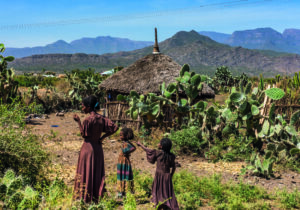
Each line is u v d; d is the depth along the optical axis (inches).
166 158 193.2
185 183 250.4
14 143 201.6
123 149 212.4
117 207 193.0
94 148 193.8
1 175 190.1
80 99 697.0
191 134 373.4
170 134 407.2
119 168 213.2
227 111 385.4
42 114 581.9
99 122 194.9
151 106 428.1
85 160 191.2
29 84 1025.5
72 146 357.1
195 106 406.9
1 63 539.2
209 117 388.5
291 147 336.5
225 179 277.6
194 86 413.4
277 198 234.5
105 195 194.4
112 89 514.9
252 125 374.9
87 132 191.0
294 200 227.9
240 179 274.5
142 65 537.6
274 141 354.6
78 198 188.1
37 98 610.5
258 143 376.8
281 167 323.3
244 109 367.9
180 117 431.2
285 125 358.9
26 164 203.8
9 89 527.8
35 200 158.9
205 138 381.4
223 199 227.6
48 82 1085.8
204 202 223.3
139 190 218.8
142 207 198.8
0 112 211.0
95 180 193.0
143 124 455.5
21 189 170.1
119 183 212.7
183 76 422.6
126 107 471.5
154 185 195.3
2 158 197.2
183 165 320.8
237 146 370.0
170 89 430.0
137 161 323.0
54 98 656.4
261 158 343.9
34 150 209.2
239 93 367.9
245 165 327.6
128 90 498.0
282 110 427.5
